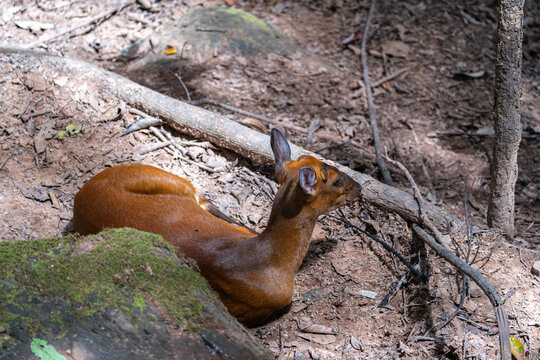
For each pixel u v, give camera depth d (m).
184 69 6.64
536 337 3.69
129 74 6.64
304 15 7.80
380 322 3.96
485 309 3.86
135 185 4.04
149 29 7.22
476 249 4.30
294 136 5.85
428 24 7.67
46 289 3.02
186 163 5.21
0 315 2.90
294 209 3.65
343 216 4.80
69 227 4.64
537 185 5.61
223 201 4.91
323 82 6.65
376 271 4.37
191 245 3.68
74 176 5.04
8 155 5.17
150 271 3.18
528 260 4.23
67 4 7.40
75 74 5.64
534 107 6.55
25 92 5.58
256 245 3.69
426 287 4.11
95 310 2.96
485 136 6.16
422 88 6.72
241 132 5.12
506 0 3.87
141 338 2.96
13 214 4.69
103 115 5.46
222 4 7.79
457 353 3.58
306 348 3.77
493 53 7.26
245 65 6.78
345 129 6.01
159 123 5.45
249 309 3.68
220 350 3.06
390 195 4.66
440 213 4.56
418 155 5.86
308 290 4.26
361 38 7.37
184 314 3.07
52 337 2.89
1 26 7.00
